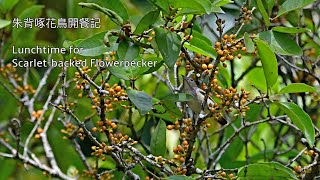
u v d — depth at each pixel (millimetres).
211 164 1577
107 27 1776
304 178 1496
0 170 1780
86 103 1703
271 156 1753
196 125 1367
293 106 1380
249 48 1315
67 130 1618
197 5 1272
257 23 1703
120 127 1736
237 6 1780
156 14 1296
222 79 1674
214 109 1345
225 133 1741
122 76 1376
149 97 1324
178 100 1358
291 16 1752
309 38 1772
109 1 1375
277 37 1421
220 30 1341
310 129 1370
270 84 1387
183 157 1409
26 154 1650
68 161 1764
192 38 1405
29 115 1784
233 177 1396
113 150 1398
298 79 1776
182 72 1773
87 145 1773
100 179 1564
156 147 1530
